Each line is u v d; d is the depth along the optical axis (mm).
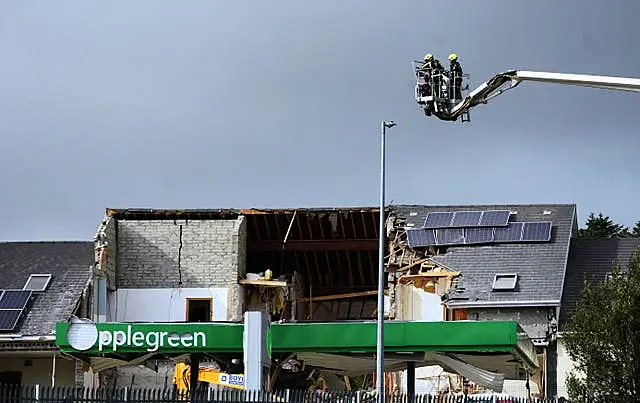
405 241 89125
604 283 54250
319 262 94188
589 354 51344
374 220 90875
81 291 82000
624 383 50375
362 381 93250
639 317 51000
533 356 65875
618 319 50906
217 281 88438
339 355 60062
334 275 94875
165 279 88750
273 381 61250
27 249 88250
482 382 65562
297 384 70312
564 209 91375
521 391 80438
